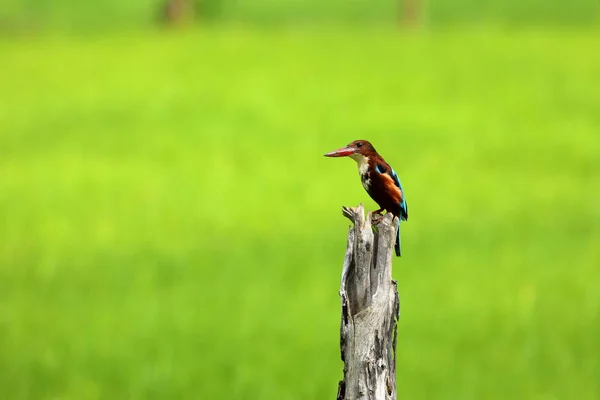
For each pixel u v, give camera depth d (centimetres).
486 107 4159
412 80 4706
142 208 2714
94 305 1903
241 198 2827
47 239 2402
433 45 5541
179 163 3328
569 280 1994
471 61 5072
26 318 1817
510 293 1920
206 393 1488
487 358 1614
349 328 592
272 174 3145
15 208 2708
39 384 1529
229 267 2138
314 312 1830
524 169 3136
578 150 3372
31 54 5484
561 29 5909
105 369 1582
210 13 6756
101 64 5156
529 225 2450
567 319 1777
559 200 2711
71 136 3766
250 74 4862
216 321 1795
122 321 1802
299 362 1593
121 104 4269
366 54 5334
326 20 6500
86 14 6694
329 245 2303
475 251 2225
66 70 5012
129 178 3095
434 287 1962
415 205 2694
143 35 6078
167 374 1555
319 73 4884
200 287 2000
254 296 1930
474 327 1742
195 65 5084
